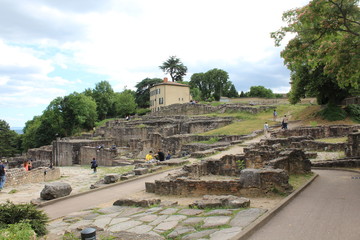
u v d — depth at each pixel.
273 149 20.55
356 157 21.16
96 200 15.26
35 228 9.46
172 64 113.00
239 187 12.90
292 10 17.14
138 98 108.31
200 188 13.87
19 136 103.94
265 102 69.25
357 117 40.06
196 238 7.92
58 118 82.88
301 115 46.22
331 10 15.28
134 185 18.34
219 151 27.75
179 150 39.62
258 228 8.46
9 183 23.38
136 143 46.16
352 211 9.85
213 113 61.28
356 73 17.56
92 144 50.75
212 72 115.75
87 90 108.25
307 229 8.27
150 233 8.88
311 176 16.95
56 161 51.91
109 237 8.62
